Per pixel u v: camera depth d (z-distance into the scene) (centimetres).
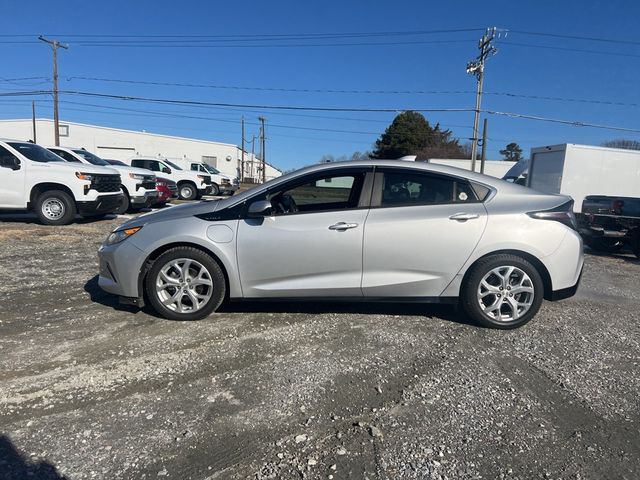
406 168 449
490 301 445
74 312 467
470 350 394
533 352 393
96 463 244
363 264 433
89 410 293
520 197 451
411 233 430
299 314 472
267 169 9925
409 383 334
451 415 295
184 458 250
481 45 3281
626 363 377
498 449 262
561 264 439
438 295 442
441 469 244
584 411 303
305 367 356
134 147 5828
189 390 320
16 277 598
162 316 455
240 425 280
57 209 1068
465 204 441
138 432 272
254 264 434
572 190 1559
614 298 585
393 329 437
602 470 246
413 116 6681
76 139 5619
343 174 448
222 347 389
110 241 456
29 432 270
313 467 244
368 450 259
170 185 1858
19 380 328
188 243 437
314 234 430
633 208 971
